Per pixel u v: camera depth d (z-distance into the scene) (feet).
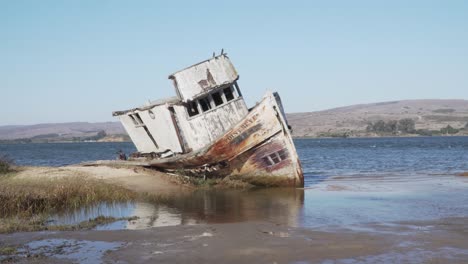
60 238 40.40
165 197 66.23
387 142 413.18
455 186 78.23
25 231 43.14
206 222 47.96
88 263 33.22
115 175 78.59
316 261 33.55
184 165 82.33
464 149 247.50
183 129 82.23
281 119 75.66
